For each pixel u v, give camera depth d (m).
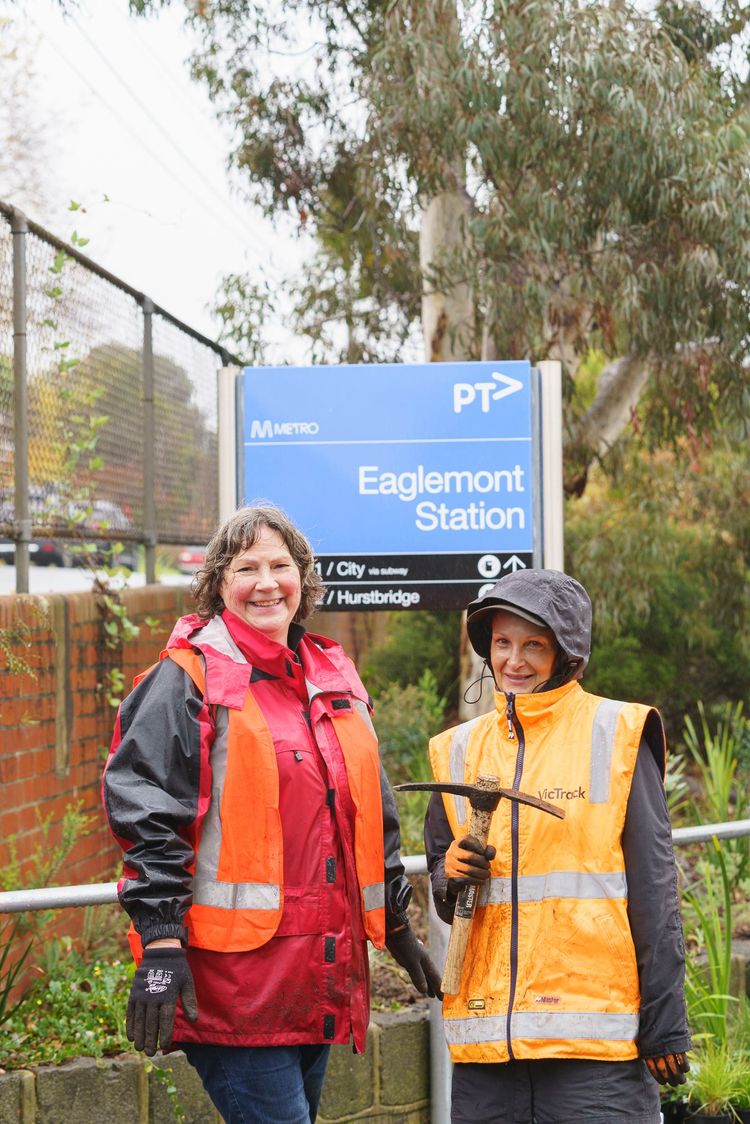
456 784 2.75
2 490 5.21
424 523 5.24
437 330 9.40
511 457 5.25
